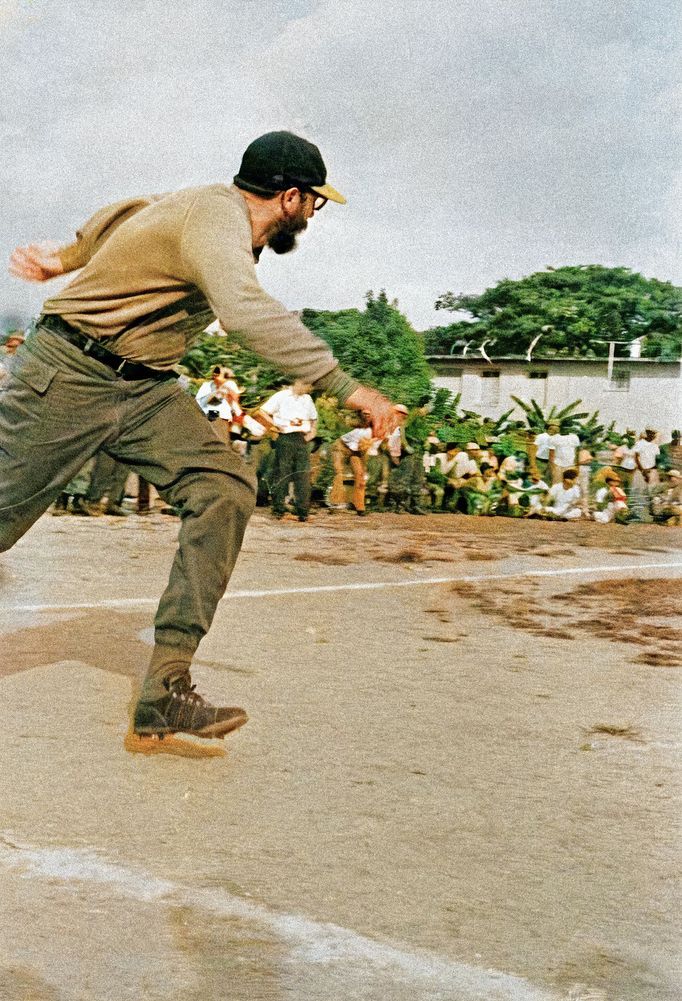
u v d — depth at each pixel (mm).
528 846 2766
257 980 2061
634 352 38562
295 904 2383
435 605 6098
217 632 5039
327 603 5977
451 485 13406
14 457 3145
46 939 2170
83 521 9773
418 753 3459
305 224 3320
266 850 2664
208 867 2549
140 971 2070
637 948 2250
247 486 3305
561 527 12375
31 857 2543
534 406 21984
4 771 3086
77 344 3098
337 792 3082
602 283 48344
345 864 2607
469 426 14844
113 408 3182
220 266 2957
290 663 4523
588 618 5906
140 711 3287
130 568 6910
